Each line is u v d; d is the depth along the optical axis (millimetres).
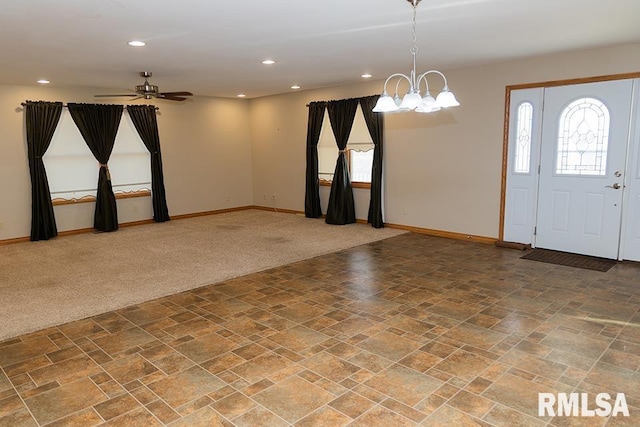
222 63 5383
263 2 3127
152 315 3832
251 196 9844
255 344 3248
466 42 4535
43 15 3297
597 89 5090
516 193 5914
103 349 3213
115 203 7594
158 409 2469
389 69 6082
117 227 7648
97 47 4375
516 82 5691
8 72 5656
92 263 5500
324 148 8234
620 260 5191
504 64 5758
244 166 9719
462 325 3504
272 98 9062
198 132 8844
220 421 2354
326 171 8266
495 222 6156
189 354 3111
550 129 5508
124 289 4496
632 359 2930
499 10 3441
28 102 6715
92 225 7594
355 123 7617
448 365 2895
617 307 3809
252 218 8617
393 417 2363
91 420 2383
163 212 8320
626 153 5004
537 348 3102
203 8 3234
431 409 2426
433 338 3287
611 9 3445
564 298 4043
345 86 7645
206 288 4512
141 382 2754
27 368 2955
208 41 4242
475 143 6191
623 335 3277
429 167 6750
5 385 2748
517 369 2830
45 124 6875
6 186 6730
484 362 2926
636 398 2502
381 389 2631
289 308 3936
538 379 2709
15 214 6832
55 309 3977
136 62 5180
